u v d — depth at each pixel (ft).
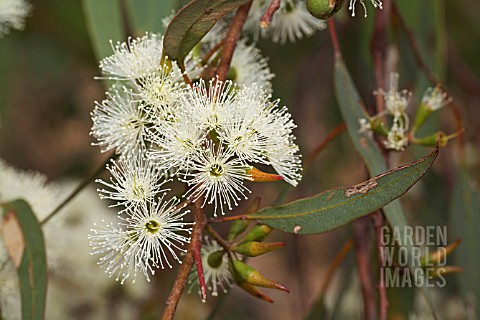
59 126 3.45
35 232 1.91
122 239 1.68
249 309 3.25
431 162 1.68
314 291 3.19
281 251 3.43
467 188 2.21
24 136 3.41
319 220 1.71
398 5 2.30
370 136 1.97
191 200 1.70
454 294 2.42
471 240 2.20
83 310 2.36
